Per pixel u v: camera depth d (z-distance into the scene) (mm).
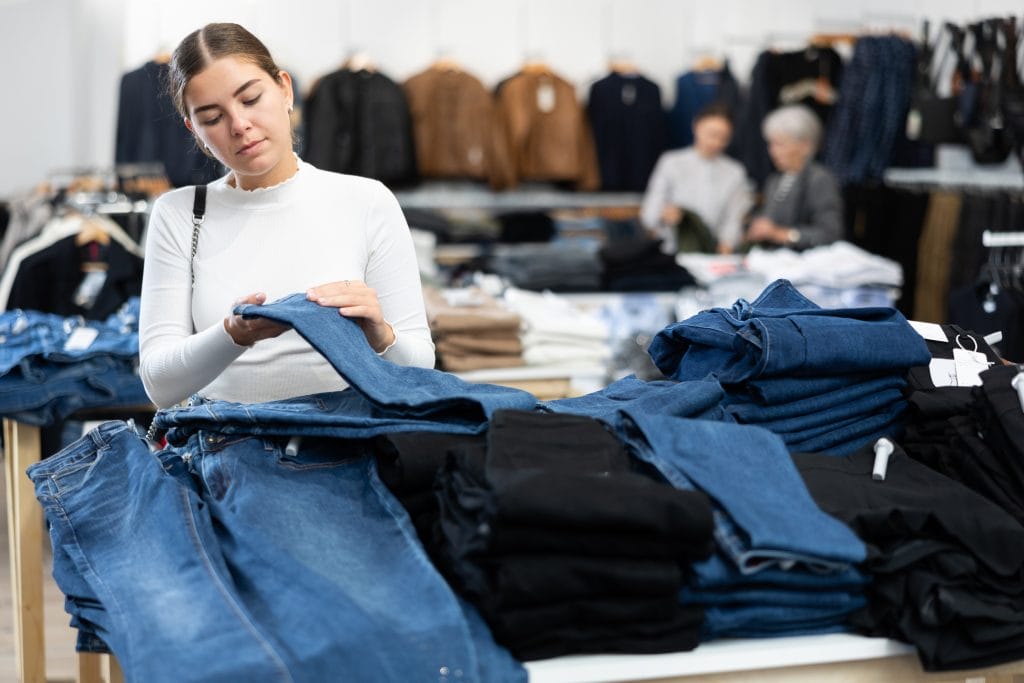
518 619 1561
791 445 2045
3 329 3629
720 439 1805
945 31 6629
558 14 8469
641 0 8531
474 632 1599
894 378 2113
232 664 1462
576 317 4383
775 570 1662
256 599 1629
